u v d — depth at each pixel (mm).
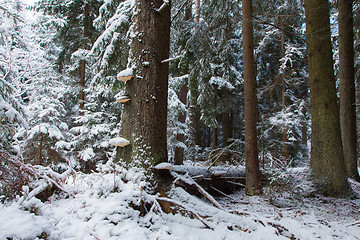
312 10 6039
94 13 10266
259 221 3186
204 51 7406
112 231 2338
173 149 8234
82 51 9328
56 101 7602
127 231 2365
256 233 2906
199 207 3143
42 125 6855
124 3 5387
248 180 5191
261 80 14453
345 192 5371
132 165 3377
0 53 6160
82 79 9828
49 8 9891
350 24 7570
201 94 9453
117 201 2721
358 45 9562
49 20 9227
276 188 4859
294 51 11445
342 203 4855
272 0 8797
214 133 14508
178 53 8469
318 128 5930
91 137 8172
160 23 3854
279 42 13117
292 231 3061
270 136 11938
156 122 3555
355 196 5367
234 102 13766
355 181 7105
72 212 2656
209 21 7934
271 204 4445
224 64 9273
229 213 3172
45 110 7012
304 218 3717
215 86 12609
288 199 4867
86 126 8273
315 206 4609
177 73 9164
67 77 9758
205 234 2664
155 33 3764
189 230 2666
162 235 2441
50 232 2090
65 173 3318
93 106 8523
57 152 7402
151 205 2986
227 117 14133
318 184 5609
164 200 2939
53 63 9352
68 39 10234
